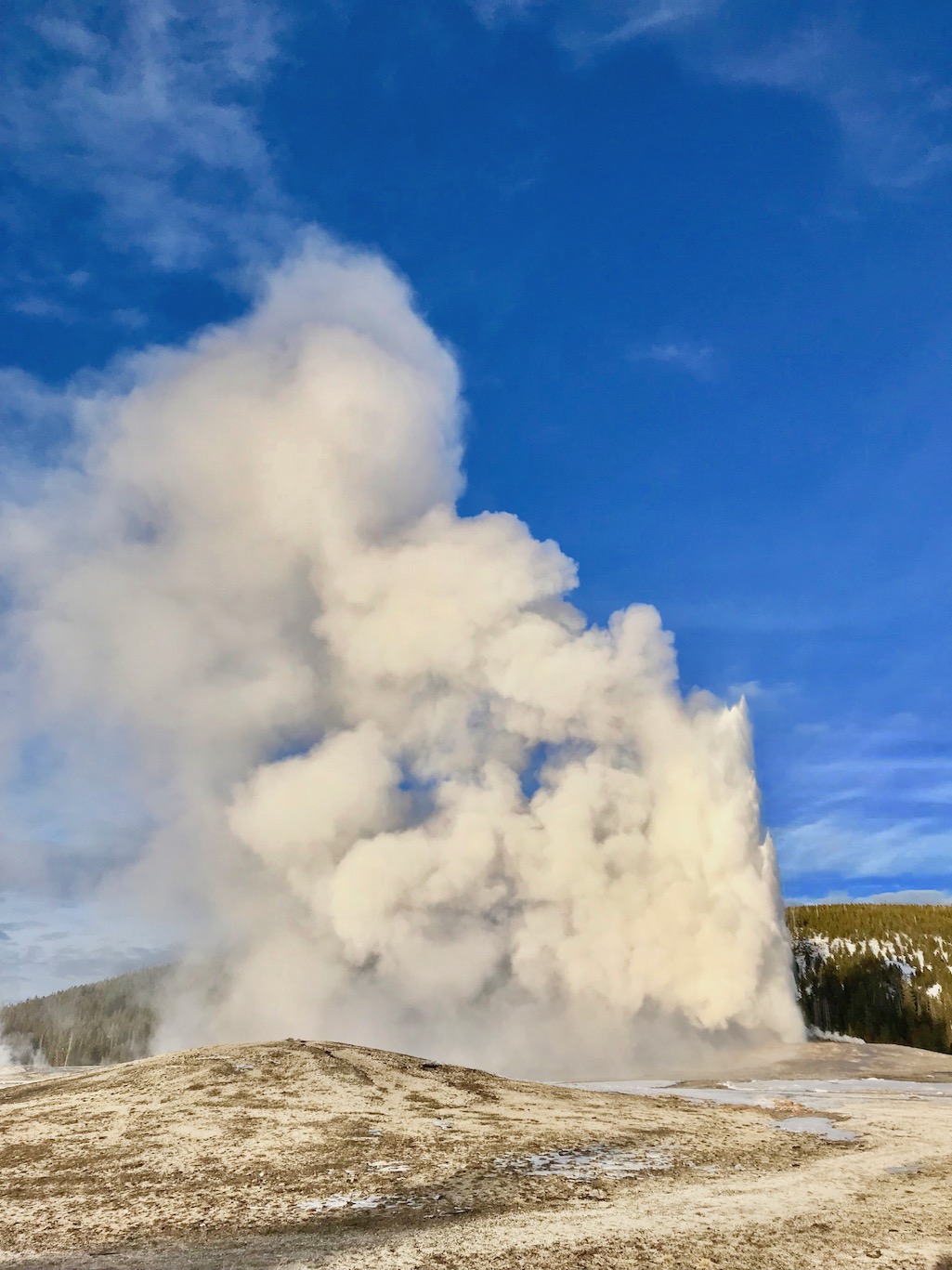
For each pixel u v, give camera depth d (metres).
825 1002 126.50
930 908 156.25
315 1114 39.78
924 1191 29.09
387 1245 21.88
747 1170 33.09
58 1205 26.92
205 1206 26.44
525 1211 25.78
